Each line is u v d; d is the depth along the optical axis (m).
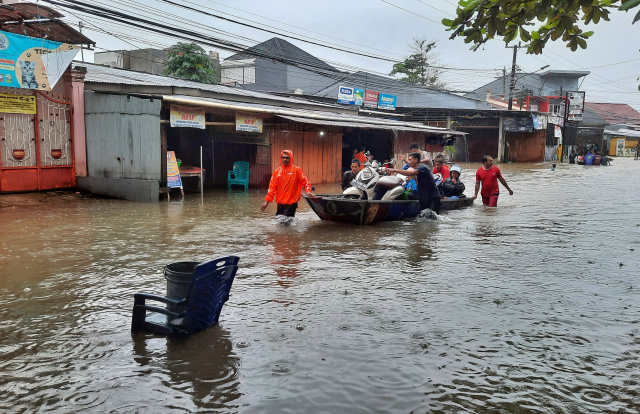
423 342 3.94
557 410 2.98
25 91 12.48
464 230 9.38
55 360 3.57
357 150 23.75
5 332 4.09
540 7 2.89
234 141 17.73
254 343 3.89
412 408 2.98
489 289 5.41
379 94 34.44
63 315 4.50
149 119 12.72
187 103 13.22
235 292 5.22
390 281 5.70
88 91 13.61
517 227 9.80
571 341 4.00
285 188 9.77
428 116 39.94
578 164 39.50
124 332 4.11
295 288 5.38
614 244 8.07
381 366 3.51
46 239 7.90
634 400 3.10
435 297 5.11
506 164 38.66
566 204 13.84
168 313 3.99
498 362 3.60
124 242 7.76
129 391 3.14
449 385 3.26
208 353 3.70
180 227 9.24
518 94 46.91
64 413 2.89
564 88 65.56
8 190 12.42
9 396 3.07
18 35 11.74
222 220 10.20
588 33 3.10
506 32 3.24
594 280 5.83
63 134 13.47
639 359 3.68
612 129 68.75
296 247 7.58
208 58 31.77
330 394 3.12
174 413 2.90
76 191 13.83
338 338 4.00
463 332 4.16
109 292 5.20
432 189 10.84
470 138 43.19
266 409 2.95
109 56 34.62
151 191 12.81
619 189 18.64
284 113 17.19
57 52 12.55
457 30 3.06
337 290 5.32
